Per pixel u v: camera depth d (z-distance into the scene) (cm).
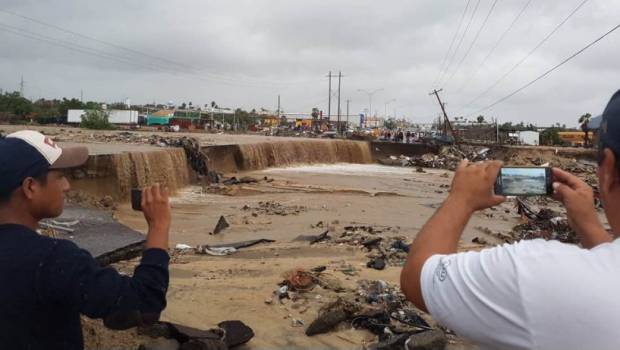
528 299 146
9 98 8119
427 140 6159
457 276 162
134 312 236
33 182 239
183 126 8838
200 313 740
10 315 215
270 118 12925
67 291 221
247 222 1902
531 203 2403
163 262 249
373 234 1619
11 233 229
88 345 518
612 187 163
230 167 3756
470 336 160
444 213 193
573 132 9244
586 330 140
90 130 5272
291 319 730
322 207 2319
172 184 2739
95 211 1116
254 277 973
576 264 148
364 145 5500
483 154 5353
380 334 670
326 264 1108
